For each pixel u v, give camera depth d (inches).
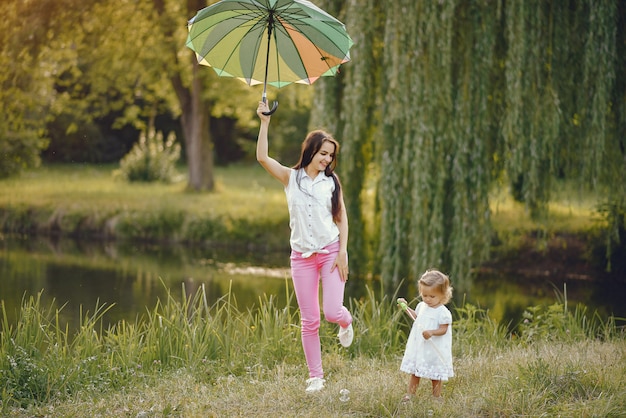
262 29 194.1
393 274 442.0
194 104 845.2
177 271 514.6
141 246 639.1
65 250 600.1
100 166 1188.5
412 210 431.5
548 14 403.5
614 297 442.9
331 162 193.5
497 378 194.2
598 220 507.8
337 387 189.0
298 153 1202.6
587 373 189.9
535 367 194.5
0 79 616.1
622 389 180.9
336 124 454.6
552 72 403.5
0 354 205.8
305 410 172.6
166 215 675.4
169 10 768.3
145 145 1002.1
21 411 178.5
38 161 751.1
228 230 651.5
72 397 193.9
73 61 763.4
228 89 794.8
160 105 1040.8
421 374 177.6
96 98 871.1
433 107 410.9
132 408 178.5
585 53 395.5
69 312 365.1
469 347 251.4
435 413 165.3
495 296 444.8
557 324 281.6
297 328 255.6
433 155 418.0
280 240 636.1
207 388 197.9
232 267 538.3
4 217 706.8
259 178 1111.0
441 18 400.8
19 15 628.1
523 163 415.8
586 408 164.4
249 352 241.4
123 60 798.5
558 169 431.8
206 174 860.0
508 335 319.6
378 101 439.8
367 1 420.2
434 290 177.6
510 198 474.6
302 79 207.3
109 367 214.4
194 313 250.5
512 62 395.2
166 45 762.2
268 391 191.2
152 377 211.5
